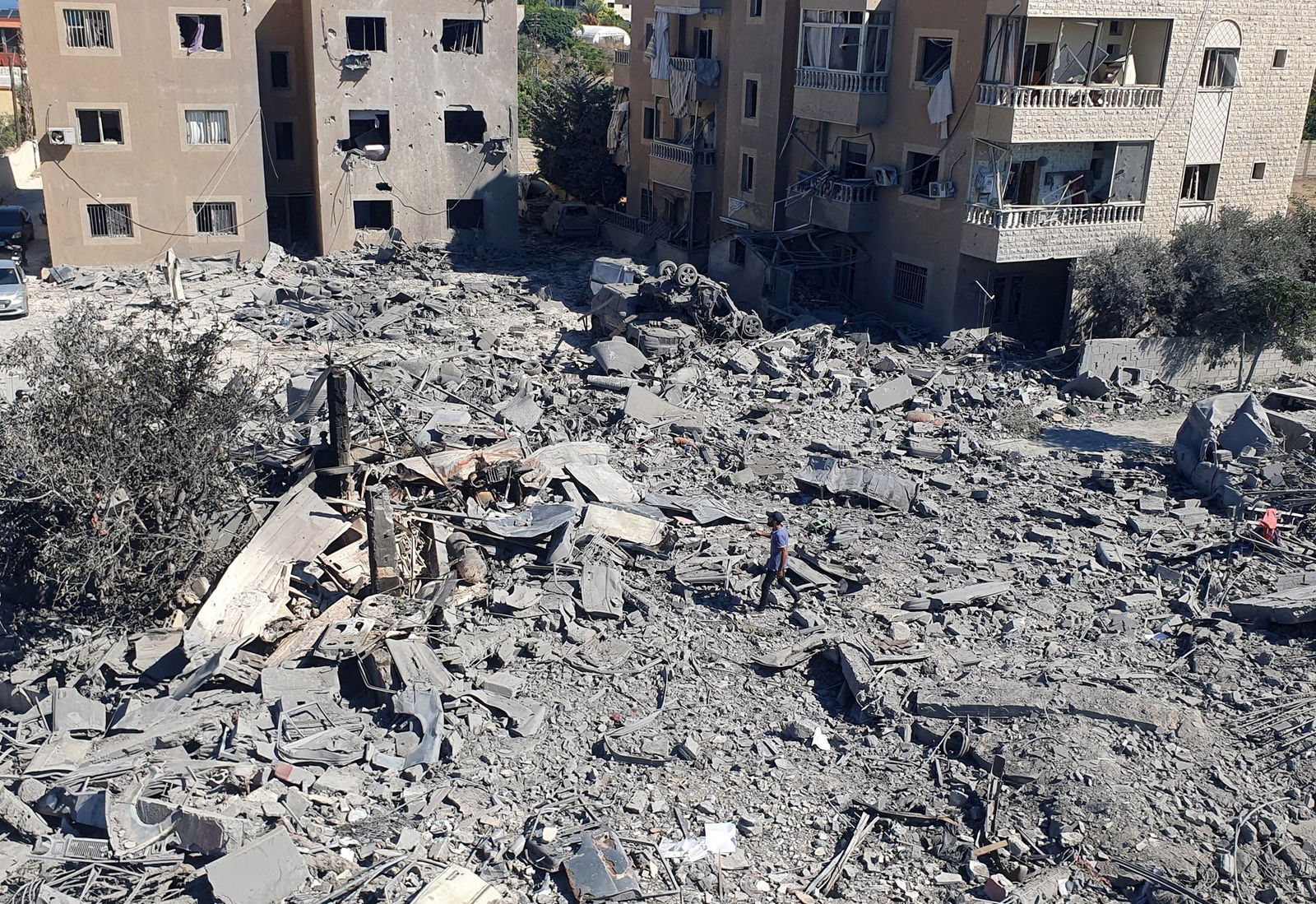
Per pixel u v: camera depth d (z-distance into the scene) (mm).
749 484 25625
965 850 14094
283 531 19422
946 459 27594
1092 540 22844
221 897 12742
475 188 49562
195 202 44750
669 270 36562
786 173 43406
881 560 21938
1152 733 15875
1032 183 35562
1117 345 33188
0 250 44438
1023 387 32938
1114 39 35188
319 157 46719
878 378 33406
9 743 15461
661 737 16094
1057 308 38531
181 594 18609
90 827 13930
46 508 17828
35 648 17719
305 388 27469
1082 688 16688
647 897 13312
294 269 45062
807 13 40281
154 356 18344
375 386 30203
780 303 39281
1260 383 34094
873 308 40438
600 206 55844
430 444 24594
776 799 15109
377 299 39406
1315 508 23500
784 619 19516
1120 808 14336
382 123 48062
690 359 33844
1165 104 35375
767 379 32812
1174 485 26141
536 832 14195
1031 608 19984
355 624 18188
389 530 19094
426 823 14297
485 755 15656
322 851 13508
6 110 66188
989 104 33969
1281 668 17750
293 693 16484
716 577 20578
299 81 48375
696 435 28562
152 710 15977
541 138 56656
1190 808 14539
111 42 42156
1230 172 37562
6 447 17109
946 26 35469
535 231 55438
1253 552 22094
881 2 37281
